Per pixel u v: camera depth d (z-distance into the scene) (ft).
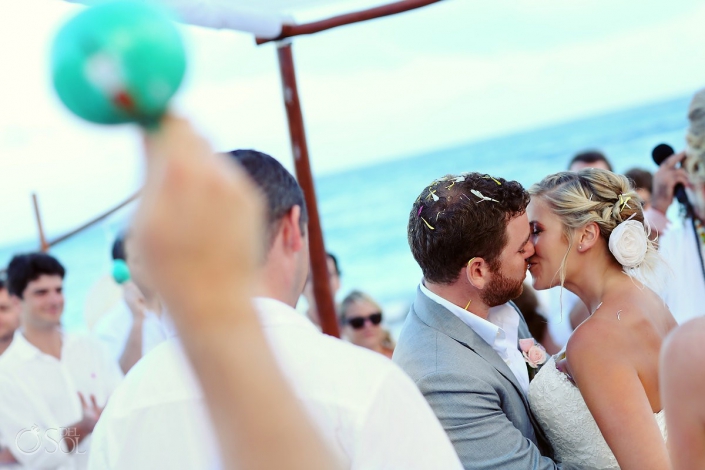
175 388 4.18
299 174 11.28
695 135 9.71
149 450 4.19
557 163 133.08
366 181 136.87
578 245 7.45
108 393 12.64
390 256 100.94
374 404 3.75
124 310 15.15
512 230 7.29
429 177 137.08
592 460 7.29
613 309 7.09
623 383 6.65
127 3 1.05
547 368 7.73
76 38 0.99
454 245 7.23
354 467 3.72
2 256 126.52
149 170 0.96
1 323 11.86
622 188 7.48
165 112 0.99
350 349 3.99
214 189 0.94
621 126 131.44
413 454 3.77
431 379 7.04
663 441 6.49
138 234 0.94
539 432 7.76
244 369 1.02
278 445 1.05
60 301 12.39
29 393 11.52
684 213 10.36
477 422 6.86
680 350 4.26
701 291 10.05
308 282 15.38
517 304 11.51
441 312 7.50
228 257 0.96
